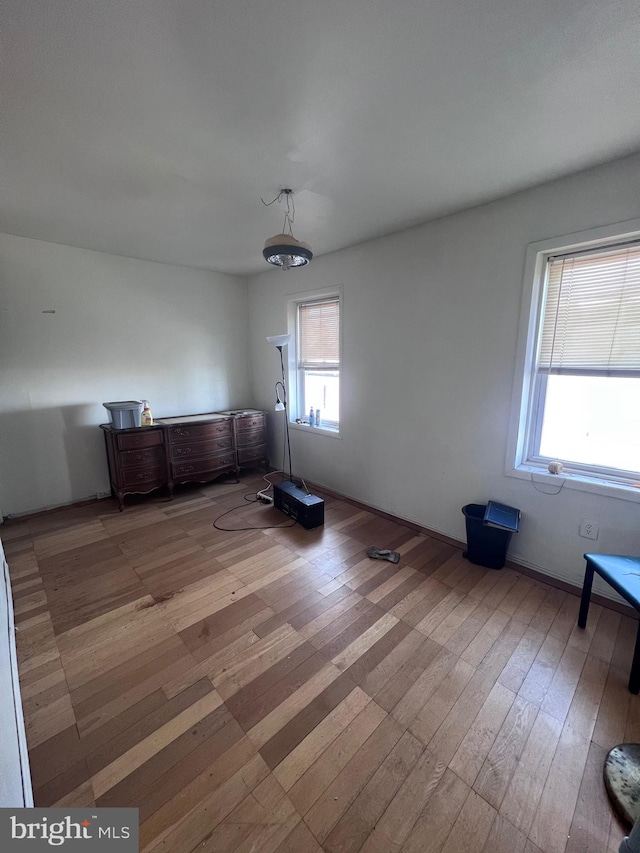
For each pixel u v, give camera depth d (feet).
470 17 3.38
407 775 3.91
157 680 5.06
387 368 9.89
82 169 6.08
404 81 4.18
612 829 3.45
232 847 3.33
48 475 10.68
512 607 6.57
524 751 4.16
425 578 7.46
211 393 14.14
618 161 5.90
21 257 9.68
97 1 3.19
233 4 3.24
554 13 3.34
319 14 3.35
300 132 5.14
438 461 9.11
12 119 4.77
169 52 3.74
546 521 7.42
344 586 7.20
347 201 7.39
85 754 4.10
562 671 5.23
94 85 4.18
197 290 13.30
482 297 7.78
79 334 10.84
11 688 3.97
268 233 9.31
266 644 5.71
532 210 6.88
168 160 5.83
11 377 9.84
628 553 6.48
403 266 9.14
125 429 10.64
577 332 6.92
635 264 6.18
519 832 3.44
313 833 3.43
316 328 12.48
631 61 3.86
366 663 5.35
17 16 3.29
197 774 3.91
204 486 13.04
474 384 8.16
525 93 4.39
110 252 11.08
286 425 13.67
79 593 6.95
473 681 5.06
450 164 6.02
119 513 10.66
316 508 9.71
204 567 7.86
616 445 6.81
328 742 4.24
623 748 4.13
